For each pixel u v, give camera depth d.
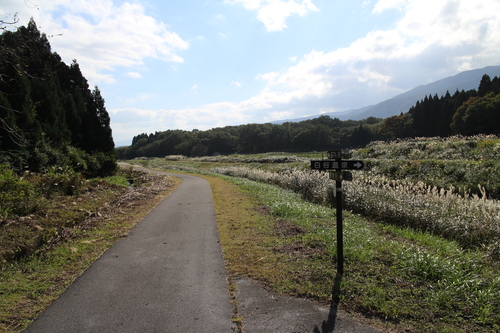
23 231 5.95
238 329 3.20
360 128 79.50
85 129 25.94
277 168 27.78
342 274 4.32
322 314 3.46
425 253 4.76
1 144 12.70
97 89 27.09
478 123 40.53
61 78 27.00
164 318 3.41
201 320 3.38
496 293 3.60
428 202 8.77
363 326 3.21
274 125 120.38
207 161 53.16
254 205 10.71
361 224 7.71
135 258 5.38
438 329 3.10
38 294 3.95
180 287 4.20
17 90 14.27
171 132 121.12
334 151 4.49
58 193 10.16
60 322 3.31
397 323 3.24
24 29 21.62
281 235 6.49
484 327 3.08
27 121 14.51
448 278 4.02
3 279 4.31
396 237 6.69
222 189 16.19
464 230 6.96
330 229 6.65
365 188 10.81
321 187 12.59
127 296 3.94
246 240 6.29
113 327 3.23
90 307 3.65
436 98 61.25
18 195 7.61
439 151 19.50
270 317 3.42
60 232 6.55
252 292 4.02
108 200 11.06
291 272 4.54
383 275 4.25
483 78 56.22
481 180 12.50
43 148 15.47
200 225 7.81
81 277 4.54
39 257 5.25
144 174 30.67
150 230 7.36
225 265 4.98
